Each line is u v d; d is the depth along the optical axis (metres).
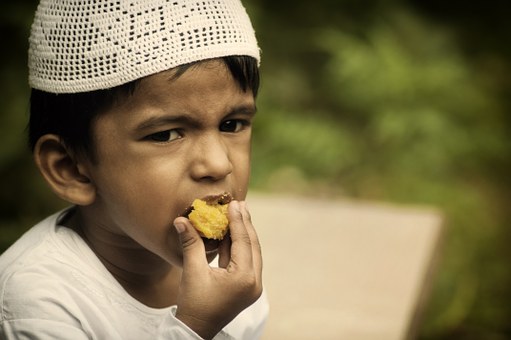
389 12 6.61
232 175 1.58
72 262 1.66
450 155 5.65
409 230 3.36
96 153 1.55
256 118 5.73
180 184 1.52
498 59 6.86
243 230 1.57
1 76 5.40
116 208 1.58
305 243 3.23
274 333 2.59
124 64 1.47
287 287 2.89
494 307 4.50
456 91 5.91
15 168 4.96
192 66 1.47
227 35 1.51
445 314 4.41
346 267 3.05
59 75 1.54
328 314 2.72
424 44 6.20
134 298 1.71
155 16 1.48
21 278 1.61
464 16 7.33
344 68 5.89
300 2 6.89
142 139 1.50
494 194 5.54
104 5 1.49
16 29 5.65
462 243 4.99
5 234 4.59
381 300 2.83
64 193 1.63
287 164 5.50
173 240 1.57
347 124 6.05
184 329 1.50
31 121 1.65
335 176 5.52
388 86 5.82
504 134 5.85
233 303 1.55
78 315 1.59
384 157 5.66
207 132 1.52
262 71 6.32
